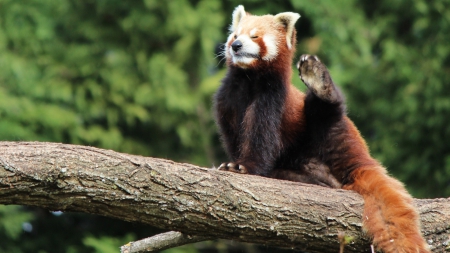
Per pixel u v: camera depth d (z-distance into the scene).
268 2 17.89
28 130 15.16
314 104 7.59
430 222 6.27
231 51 7.80
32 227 16.66
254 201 5.90
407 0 17.62
